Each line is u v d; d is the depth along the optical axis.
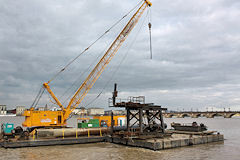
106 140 37.72
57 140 33.91
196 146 34.09
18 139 33.09
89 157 26.09
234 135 54.09
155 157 25.98
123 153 28.19
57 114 41.78
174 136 38.41
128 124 35.44
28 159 25.06
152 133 35.28
